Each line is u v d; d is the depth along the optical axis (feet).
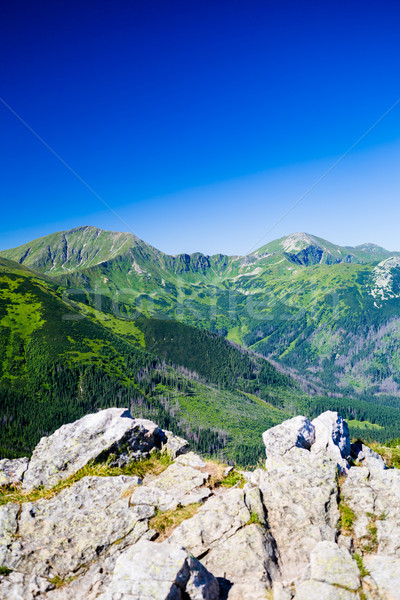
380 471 68.33
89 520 61.87
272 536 56.13
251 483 70.44
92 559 54.34
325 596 43.50
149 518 61.62
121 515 62.34
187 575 44.45
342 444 83.10
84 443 82.84
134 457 81.56
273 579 48.70
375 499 61.98
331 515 59.52
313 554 49.55
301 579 46.96
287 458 76.38
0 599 47.80
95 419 88.07
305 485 65.72
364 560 50.83
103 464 79.15
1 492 73.36
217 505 62.13
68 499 67.56
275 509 61.11
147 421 88.07
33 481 75.92
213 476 74.38
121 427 83.97
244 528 55.98
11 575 51.31
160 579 43.29
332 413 86.69
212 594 44.68
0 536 58.39
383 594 43.52
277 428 83.76
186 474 74.64
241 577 48.47
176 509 63.57
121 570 45.21
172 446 84.53
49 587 49.49
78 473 76.69
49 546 56.59
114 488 70.23
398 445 102.47
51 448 83.30
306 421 84.23
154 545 47.85
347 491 64.85
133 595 42.14
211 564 50.67
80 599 47.55
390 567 47.85
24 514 63.46
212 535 55.42
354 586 44.75
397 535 54.44
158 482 72.95
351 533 56.70
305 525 57.67
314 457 74.79
